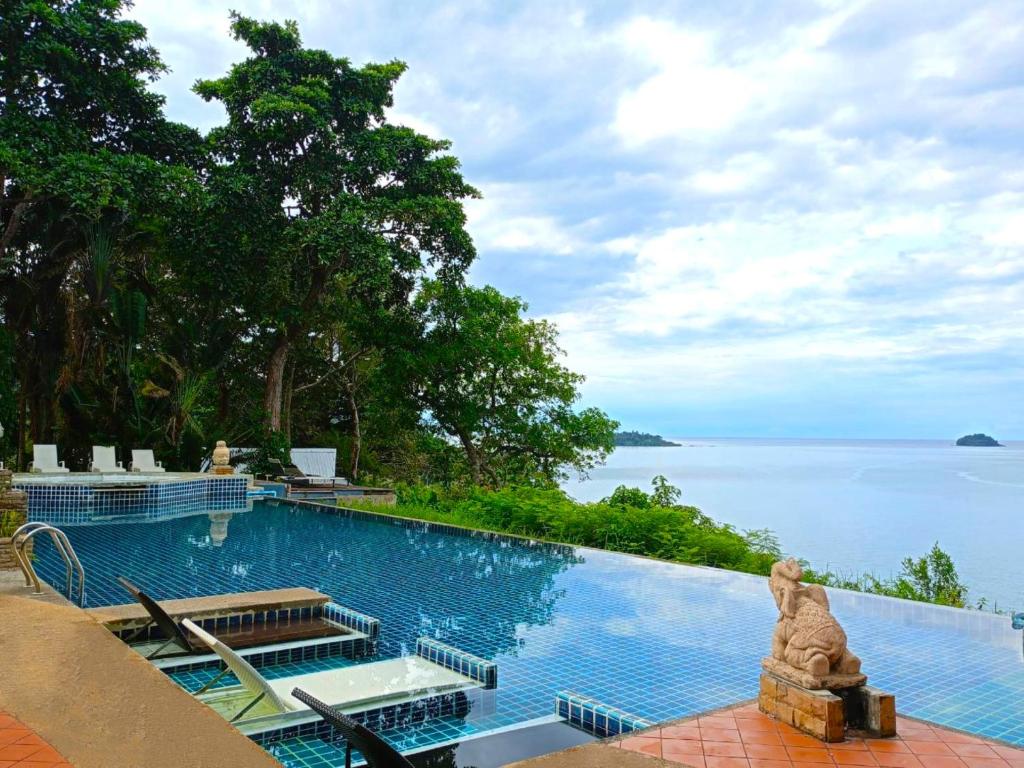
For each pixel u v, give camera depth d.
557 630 6.04
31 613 5.05
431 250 22.12
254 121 19.80
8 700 3.45
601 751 3.30
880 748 3.32
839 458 115.44
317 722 3.91
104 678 3.77
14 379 19.33
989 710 4.29
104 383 19.55
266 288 21.38
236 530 11.67
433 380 23.56
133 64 19.02
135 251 20.38
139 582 7.55
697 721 3.67
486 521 12.50
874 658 5.35
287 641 5.48
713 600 7.21
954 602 8.20
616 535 10.83
